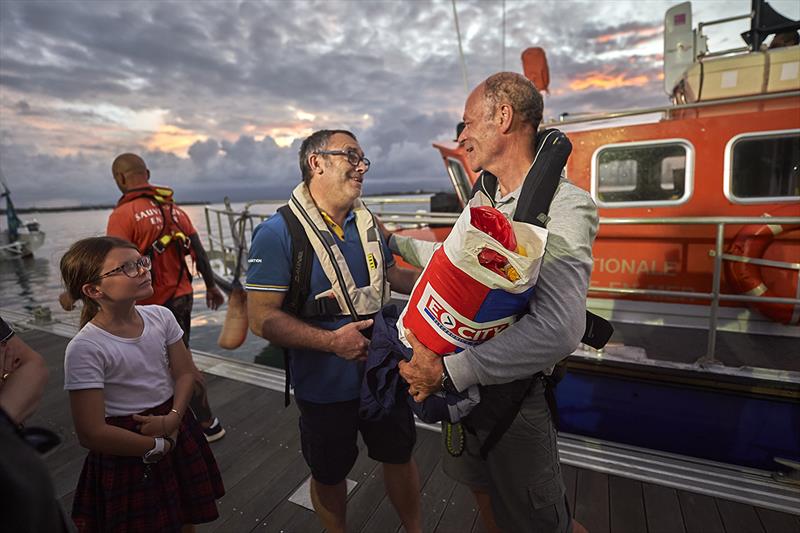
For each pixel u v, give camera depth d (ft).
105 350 4.62
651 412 10.03
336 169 5.09
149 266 4.96
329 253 5.15
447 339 3.59
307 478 8.46
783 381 8.77
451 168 17.40
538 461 4.27
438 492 7.84
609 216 12.14
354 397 5.50
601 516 7.08
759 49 11.90
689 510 7.13
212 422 9.86
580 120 11.53
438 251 3.56
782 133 10.34
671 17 13.17
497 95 4.16
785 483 7.55
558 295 3.60
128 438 4.57
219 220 29.27
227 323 7.73
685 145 11.20
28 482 1.74
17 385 3.68
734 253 10.74
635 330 11.81
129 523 4.73
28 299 41.88
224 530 7.16
